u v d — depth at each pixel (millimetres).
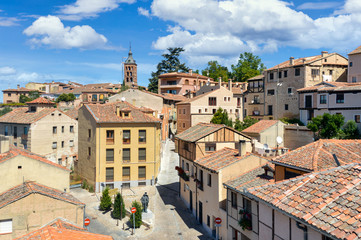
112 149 43875
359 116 46219
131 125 44594
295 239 13898
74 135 57594
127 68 141000
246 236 23047
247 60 103250
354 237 10172
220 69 112688
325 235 11273
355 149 20688
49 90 122312
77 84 141875
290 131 48969
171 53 108188
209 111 69312
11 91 106812
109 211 36094
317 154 19016
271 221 15906
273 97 68562
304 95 56688
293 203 13539
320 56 67375
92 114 44219
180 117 72688
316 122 45125
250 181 24266
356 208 11555
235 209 24688
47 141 52781
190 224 32750
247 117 70250
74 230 19234
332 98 50000
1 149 27938
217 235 27969
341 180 13688
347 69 64188
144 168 45438
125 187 44375
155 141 45906
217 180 27891
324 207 12367
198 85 96625
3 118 57250
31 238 16719
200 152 33312
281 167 20172
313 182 14562
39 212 21688
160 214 35500
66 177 26094
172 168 52875
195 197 34469
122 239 29078
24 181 24344
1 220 20938
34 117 53469
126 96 75312
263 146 32906
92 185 43781
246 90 79688
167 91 96000
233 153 30484
